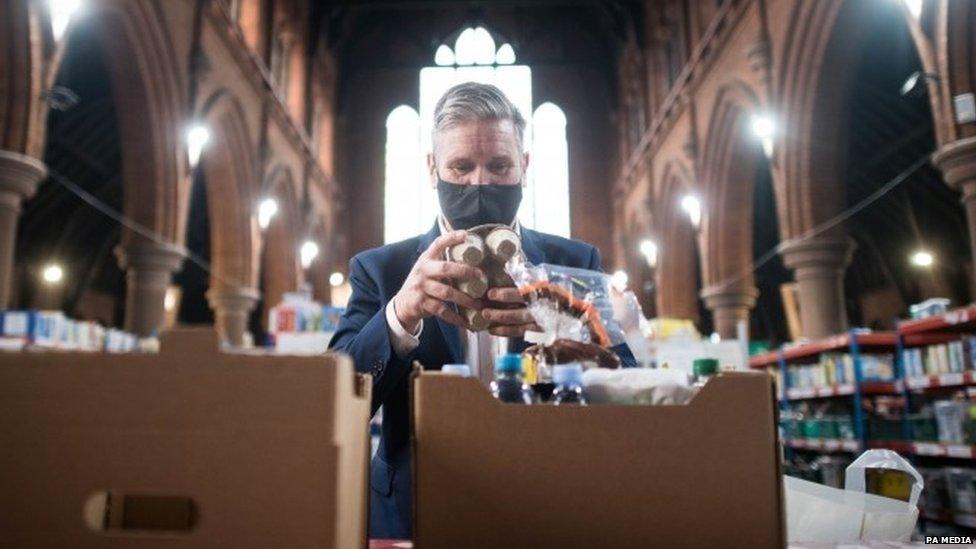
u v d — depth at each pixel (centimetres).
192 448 99
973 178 716
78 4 788
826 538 186
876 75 1435
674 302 1938
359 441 116
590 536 112
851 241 1077
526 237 228
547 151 2552
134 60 1027
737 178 1499
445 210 208
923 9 770
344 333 215
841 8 977
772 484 114
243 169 1500
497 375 136
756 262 2272
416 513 113
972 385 707
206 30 1230
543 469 113
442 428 115
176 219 1145
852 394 814
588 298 162
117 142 1691
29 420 99
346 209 2495
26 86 736
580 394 127
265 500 98
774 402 117
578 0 2475
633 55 2283
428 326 207
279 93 1681
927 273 1795
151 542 97
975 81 723
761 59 1164
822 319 1051
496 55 2586
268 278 1891
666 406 115
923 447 655
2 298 716
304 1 2061
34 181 747
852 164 1694
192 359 101
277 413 100
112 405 100
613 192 2495
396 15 2595
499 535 112
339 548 98
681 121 1708
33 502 98
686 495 113
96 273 2014
